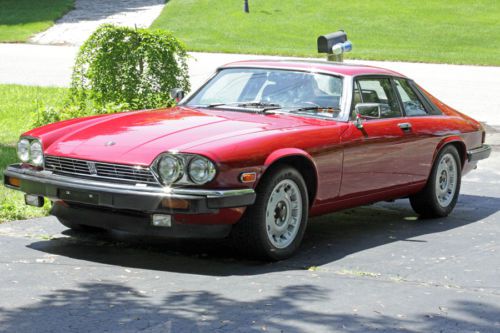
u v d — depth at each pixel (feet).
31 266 19.74
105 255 21.09
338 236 24.26
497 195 31.96
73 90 39.40
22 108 52.31
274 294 17.85
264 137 20.39
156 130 20.93
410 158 25.21
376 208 29.19
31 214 25.75
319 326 15.76
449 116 27.76
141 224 19.90
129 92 38.83
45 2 146.20
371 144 23.32
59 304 16.78
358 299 17.69
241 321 15.93
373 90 24.52
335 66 24.40
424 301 17.74
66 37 111.75
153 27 121.60
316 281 19.06
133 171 19.54
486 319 16.62
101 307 16.62
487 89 71.36
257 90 23.80
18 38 109.91
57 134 21.72
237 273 19.61
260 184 20.15
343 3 140.36
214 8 137.90
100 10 140.05
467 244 23.59
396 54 98.99
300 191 21.25
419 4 139.74
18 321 15.66
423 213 27.35
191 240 23.08
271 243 20.57
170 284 18.48
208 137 20.11
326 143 21.76
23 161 21.88
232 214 19.56
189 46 102.78
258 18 129.49
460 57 97.96
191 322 15.79
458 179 27.99
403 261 21.34
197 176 19.16
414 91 26.61
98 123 22.25
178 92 25.41
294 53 97.96
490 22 127.75
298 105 23.07
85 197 19.90
